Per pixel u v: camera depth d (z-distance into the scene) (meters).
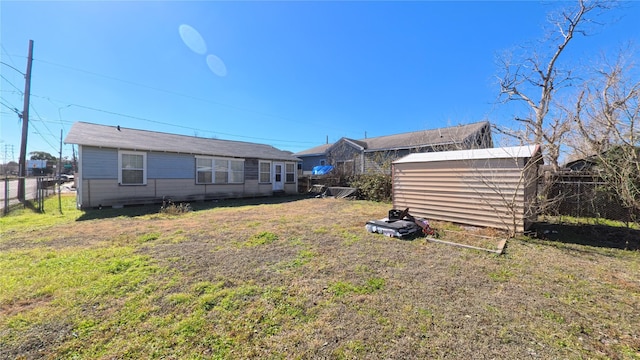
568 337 2.17
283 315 2.48
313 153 25.42
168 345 2.05
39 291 2.91
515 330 2.26
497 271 3.60
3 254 4.18
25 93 11.99
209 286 3.08
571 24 8.86
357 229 6.08
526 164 5.50
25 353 1.95
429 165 7.12
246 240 5.13
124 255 4.18
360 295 2.88
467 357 1.92
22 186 11.52
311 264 3.83
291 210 9.31
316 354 1.95
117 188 9.89
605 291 3.02
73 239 5.18
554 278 3.38
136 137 11.40
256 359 1.90
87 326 2.29
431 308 2.62
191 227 6.32
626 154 5.78
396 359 1.90
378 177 12.04
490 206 5.99
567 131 8.17
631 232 5.71
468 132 14.18
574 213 7.38
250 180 14.41
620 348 2.03
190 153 11.88
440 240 5.04
